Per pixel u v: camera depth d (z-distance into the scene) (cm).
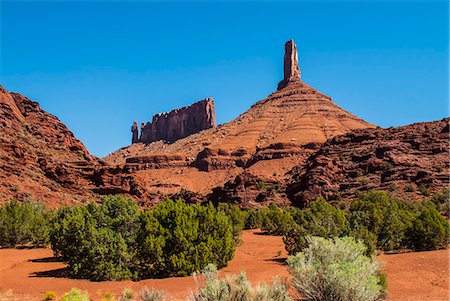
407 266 2184
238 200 10362
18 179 8125
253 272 2142
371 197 4700
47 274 2389
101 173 10675
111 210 2550
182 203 2581
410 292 1593
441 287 1662
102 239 2273
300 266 1160
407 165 9962
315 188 9825
